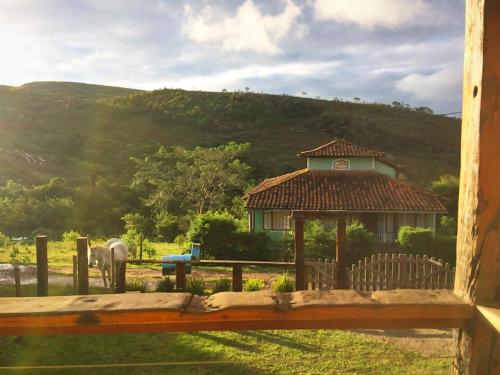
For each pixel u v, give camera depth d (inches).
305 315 75.7
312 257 707.4
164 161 1915.6
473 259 75.8
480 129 74.0
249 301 77.9
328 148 1087.0
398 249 745.6
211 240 758.5
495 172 74.2
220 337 281.9
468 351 76.0
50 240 1066.7
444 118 3277.6
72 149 2407.7
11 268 572.4
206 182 1518.2
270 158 2245.3
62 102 3400.6
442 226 984.3
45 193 1469.0
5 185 1712.6
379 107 3393.2
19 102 3307.1
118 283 418.0
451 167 2340.1
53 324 74.4
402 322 76.0
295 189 986.1
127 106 3260.3
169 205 1496.1
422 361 233.5
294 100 3302.2
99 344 267.9
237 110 3112.7
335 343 270.1
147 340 275.6
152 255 778.2
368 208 904.3
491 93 73.4
